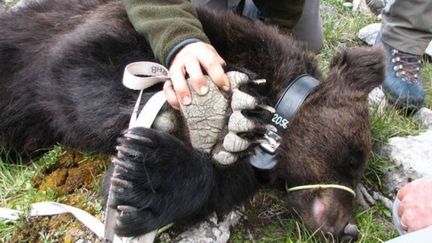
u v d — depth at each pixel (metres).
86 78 1.20
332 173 1.21
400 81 1.61
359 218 1.26
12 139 1.44
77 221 1.15
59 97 1.23
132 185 1.04
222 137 1.10
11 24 1.44
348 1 2.25
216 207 1.17
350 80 1.26
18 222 1.15
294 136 1.21
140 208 1.04
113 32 1.22
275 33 1.29
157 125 1.11
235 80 1.10
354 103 1.24
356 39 1.99
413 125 1.55
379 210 1.31
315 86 1.22
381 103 1.56
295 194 1.23
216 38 1.25
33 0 1.51
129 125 1.13
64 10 1.41
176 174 1.07
